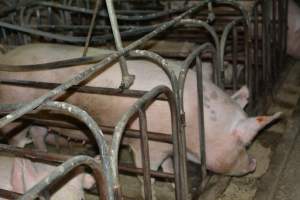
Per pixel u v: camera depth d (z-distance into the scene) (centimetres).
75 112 139
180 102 192
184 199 206
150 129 230
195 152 237
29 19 372
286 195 242
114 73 236
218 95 238
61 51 262
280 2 349
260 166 271
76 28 342
